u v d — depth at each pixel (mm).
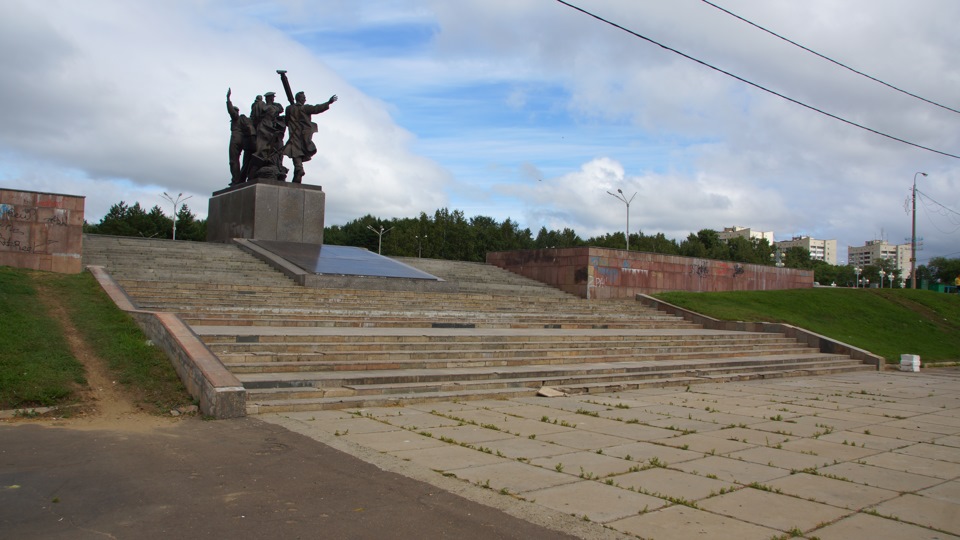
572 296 29969
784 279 39719
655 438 9375
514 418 10492
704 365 17938
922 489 7160
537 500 6281
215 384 9641
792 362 21078
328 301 20031
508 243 89375
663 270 32938
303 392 10945
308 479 6707
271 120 29281
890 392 16359
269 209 28125
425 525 5523
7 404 9273
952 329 32562
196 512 5668
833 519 6039
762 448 9016
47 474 6637
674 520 5863
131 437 8266
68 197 17547
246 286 19656
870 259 174000
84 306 13852
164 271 19828
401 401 11430
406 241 85562
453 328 19062
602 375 14953
